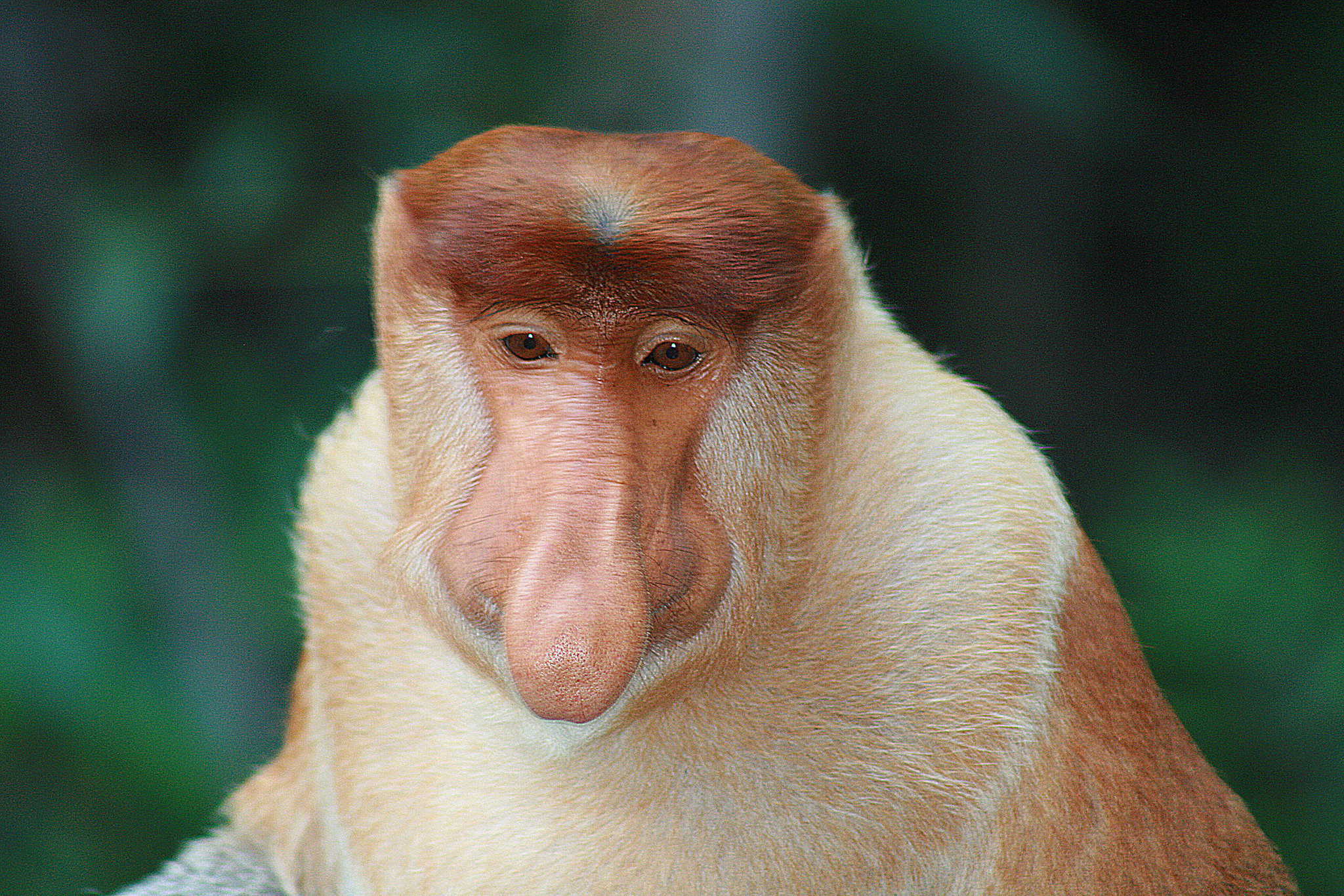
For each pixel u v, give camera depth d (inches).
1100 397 713.6
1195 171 683.4
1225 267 681.6
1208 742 442.9
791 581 231.9
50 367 608.7
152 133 589.0
